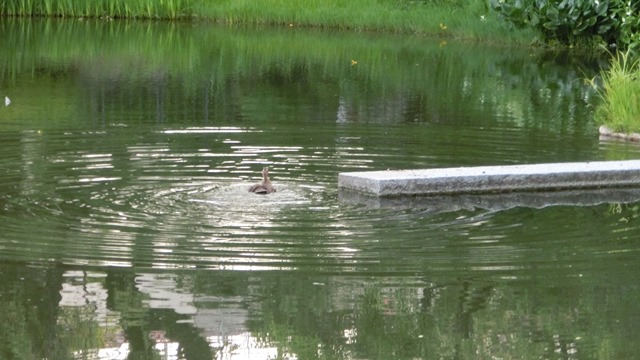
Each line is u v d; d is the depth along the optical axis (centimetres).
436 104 2197
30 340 795
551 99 2312
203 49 3247
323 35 3712
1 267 957
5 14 4216
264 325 833
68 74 2598
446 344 793
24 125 1797
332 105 2150
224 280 937
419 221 1175
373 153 1593
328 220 1162
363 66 2891
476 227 1153
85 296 889
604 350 795
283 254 1019
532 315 864
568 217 1215
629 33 3158
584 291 929
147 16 4266
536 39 3497
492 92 2414
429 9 3997
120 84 2425
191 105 2103
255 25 4034
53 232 1079
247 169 1438
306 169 1453
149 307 866
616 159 1598
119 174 1380
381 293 912
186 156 1520
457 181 1338
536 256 1036
